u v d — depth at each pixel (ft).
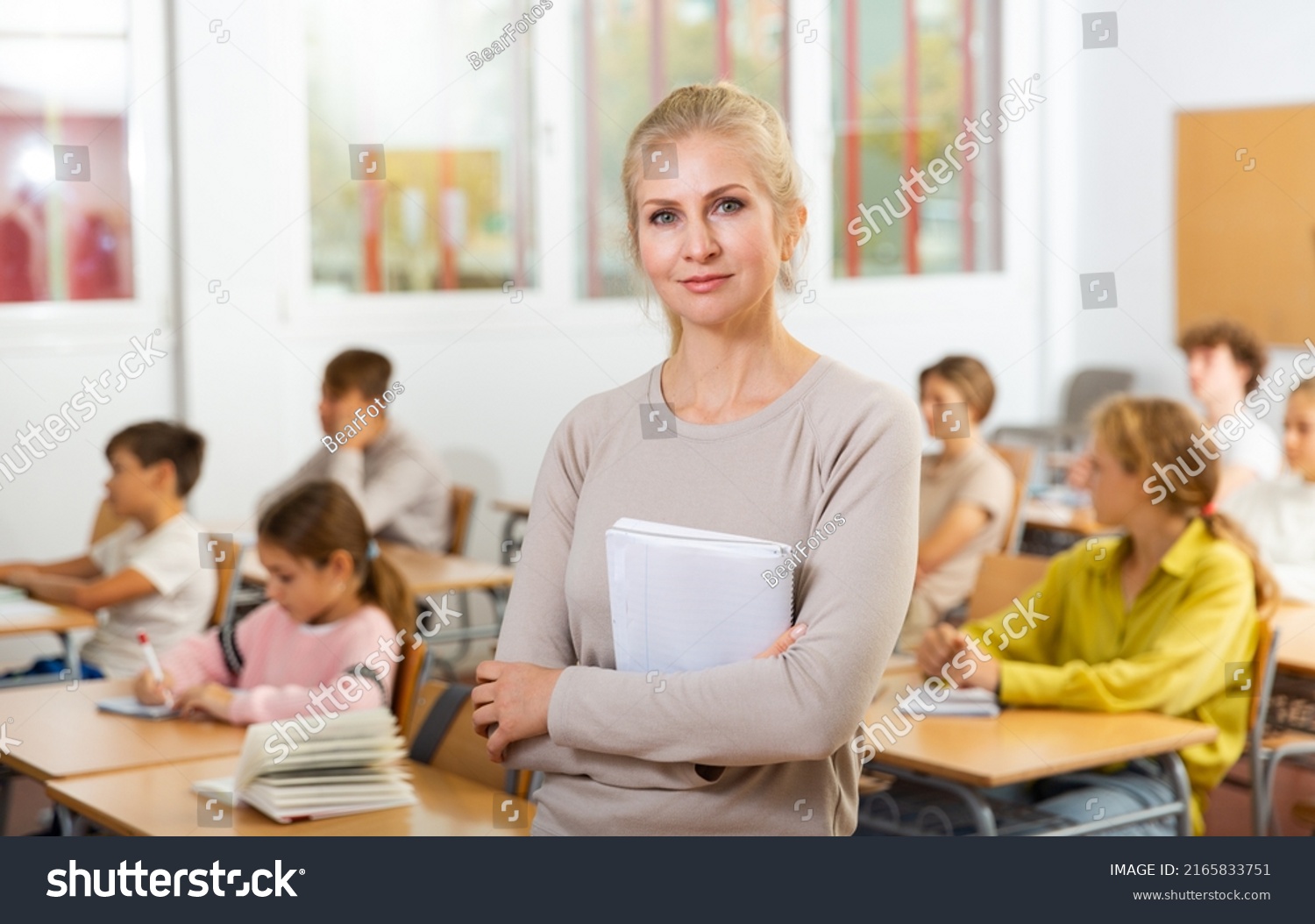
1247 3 26.07
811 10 26.63
